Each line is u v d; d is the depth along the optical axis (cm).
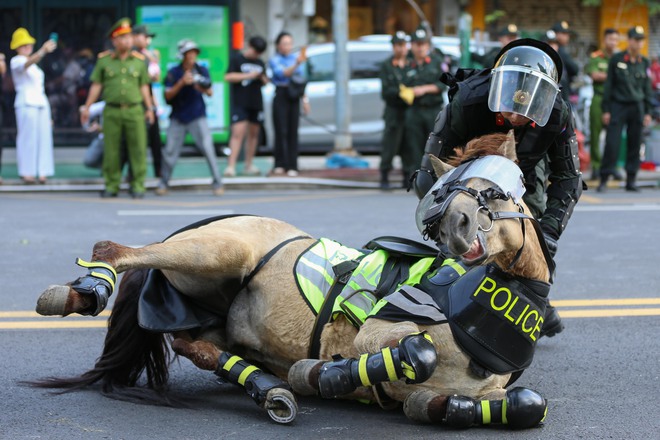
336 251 586
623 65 1750
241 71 1831
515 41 573
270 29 2952
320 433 558
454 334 522
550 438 558
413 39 1723
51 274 1023
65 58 2064
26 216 1410
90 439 555
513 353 529
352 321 545
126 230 1284
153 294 597
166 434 562
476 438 545
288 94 1848
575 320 854
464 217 474
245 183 1781
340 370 520
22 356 734
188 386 661
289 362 581
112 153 1630
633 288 973
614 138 1758
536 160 604
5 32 2036
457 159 522
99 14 2042
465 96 586
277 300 573
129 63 1617
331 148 2252
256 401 571
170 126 1686
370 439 546
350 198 1653
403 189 1791
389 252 567
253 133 1875
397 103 1741
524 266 524
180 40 1989
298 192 1758
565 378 689
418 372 496
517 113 551
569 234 1287
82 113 1658
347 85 2066
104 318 857
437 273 543
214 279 583
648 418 602
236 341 595
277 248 590
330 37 3039
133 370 632
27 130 1731
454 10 3117
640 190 1800
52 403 615
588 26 3262
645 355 748
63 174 1856
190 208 1498
